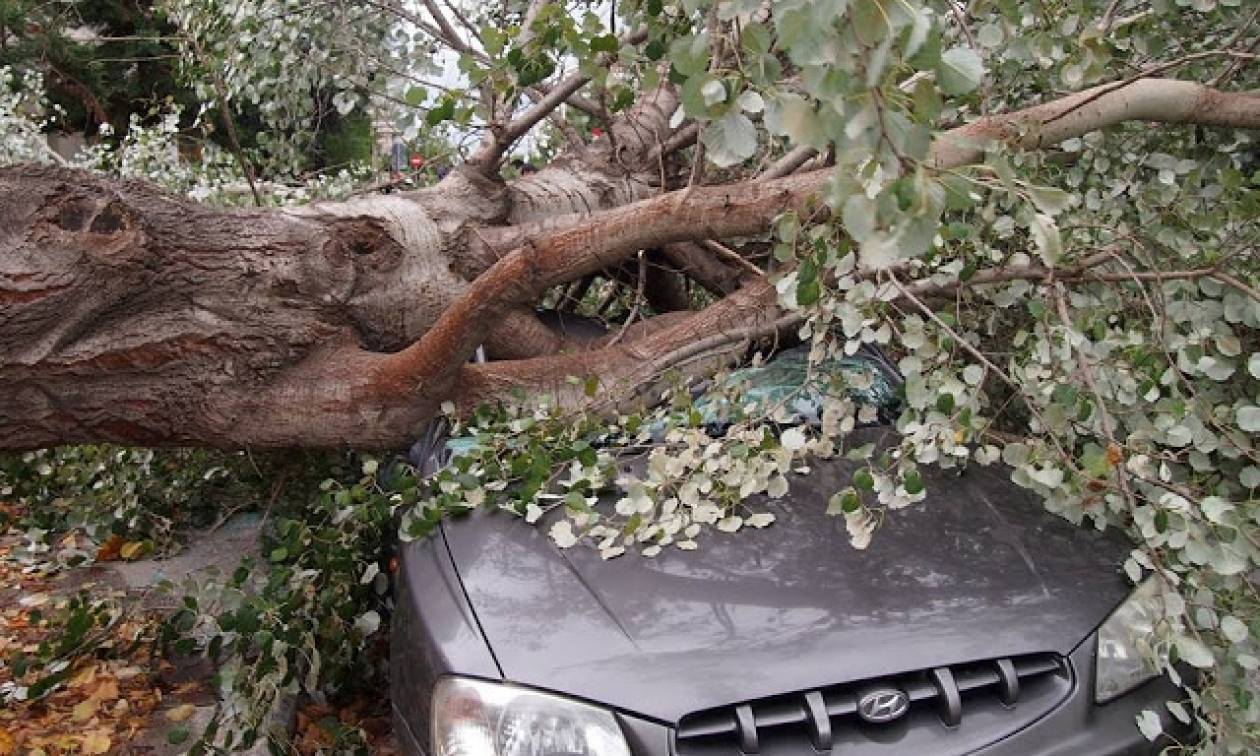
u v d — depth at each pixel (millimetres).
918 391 2729
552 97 4039
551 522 2869
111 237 3162
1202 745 2465
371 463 3240
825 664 2283
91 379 3184
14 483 4859
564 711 2213
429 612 2570
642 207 3256
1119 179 3361
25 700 3695
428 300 3922
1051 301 2988
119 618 4078
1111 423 2750
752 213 3209
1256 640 2496
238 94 5258
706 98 1934
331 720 3277
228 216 3543
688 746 2172
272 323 3482
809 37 1462
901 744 2240
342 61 4977
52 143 12047
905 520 2842
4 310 2980
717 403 3238
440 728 2312
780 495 2814
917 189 1517
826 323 2898
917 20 1400
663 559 2656
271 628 3072
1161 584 2467
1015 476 2668
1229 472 2914
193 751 3088
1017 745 2283
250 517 5332
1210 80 3627
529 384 3590
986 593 2539
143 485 4762
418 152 5316
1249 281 2920
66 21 15266
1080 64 2980
